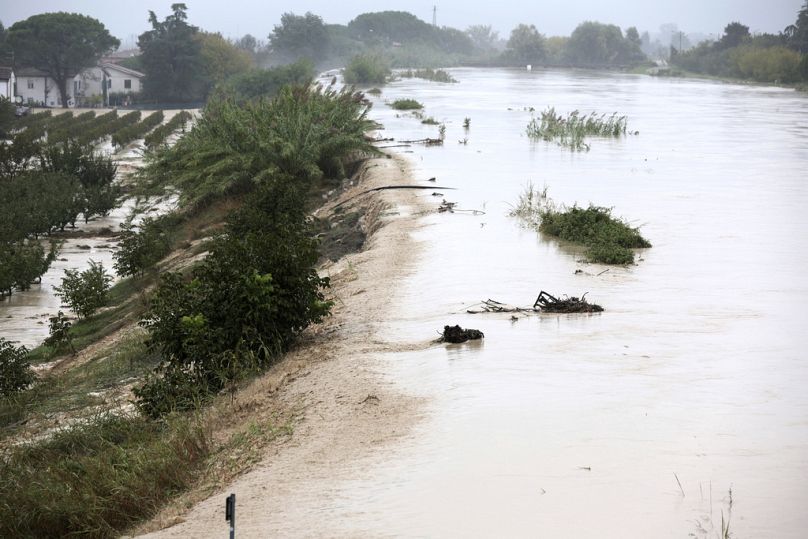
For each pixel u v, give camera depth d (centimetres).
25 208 5819
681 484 1239
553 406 1548
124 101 18750
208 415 1756
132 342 2972
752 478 1256
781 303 2314
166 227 5012
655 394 1608
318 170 4984
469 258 2870
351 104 5953
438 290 2466
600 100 13138
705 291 2447
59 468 1642
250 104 5706
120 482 1466
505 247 3044
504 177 4844
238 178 5012
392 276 2683
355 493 1266
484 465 1319
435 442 1415
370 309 2328
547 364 1784
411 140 6756
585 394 1608
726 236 3306
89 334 3584
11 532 1417
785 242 3197
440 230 3359
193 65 18925
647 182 4778
